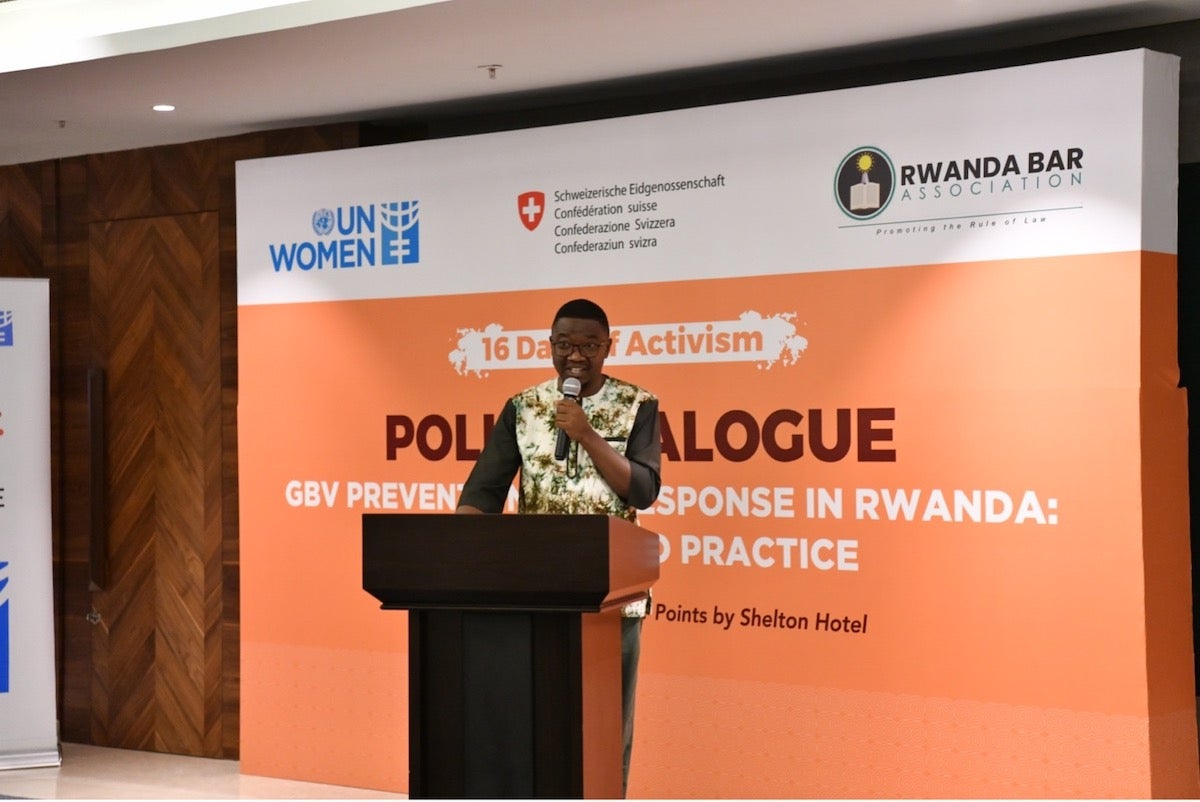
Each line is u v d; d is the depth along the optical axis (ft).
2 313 21.11
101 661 23.12
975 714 16.07
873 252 16.80
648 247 18.24
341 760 20.33
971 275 16.19
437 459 19.66
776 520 17.39
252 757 21.02
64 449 23.39
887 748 16.63
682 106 19.88
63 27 18.69
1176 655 15.61
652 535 13.14
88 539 23.18
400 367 19.94
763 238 17.49
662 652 18.11
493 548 11.59
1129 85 15.23
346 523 20.33
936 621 16.34
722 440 17.74
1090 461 15.43
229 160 21.95
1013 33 17.02
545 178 18.93
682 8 15.58
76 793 19.76
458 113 21.12
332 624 20.42
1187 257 16.72
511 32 16.46
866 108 16.84
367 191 20.17
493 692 11.80
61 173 23.38
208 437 22.08
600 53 17.56
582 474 17.29
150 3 17.95
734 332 17.67
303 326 20.66
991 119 16.07
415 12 15.52
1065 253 15.61
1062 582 15.57
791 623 17.28
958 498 16.22
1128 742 15.16
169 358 22.43
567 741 11.60
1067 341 15.60
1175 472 15.70
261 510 20.97
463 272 19.49
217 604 22.04
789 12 15.85
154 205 22.56
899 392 16.62
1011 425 15.90
